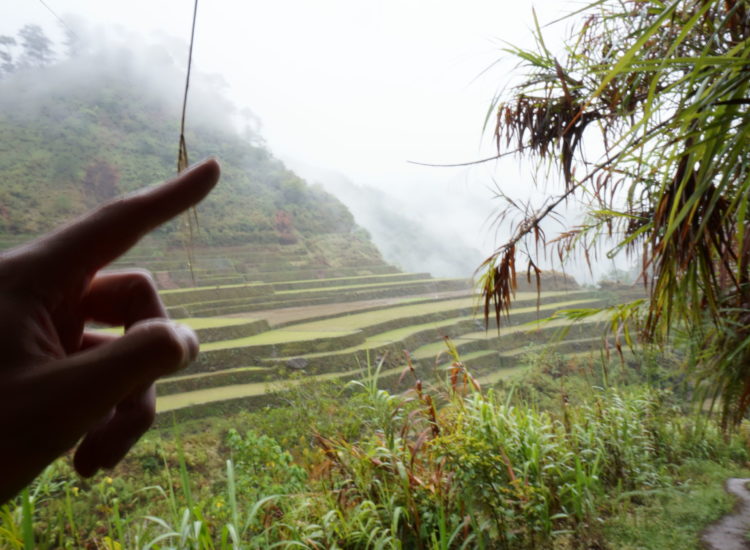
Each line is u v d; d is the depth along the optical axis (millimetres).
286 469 4387
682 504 3842
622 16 2205
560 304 18906
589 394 5383
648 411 5027
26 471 314
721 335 2121
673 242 1756
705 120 1368
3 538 1912
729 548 3152
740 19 1864
